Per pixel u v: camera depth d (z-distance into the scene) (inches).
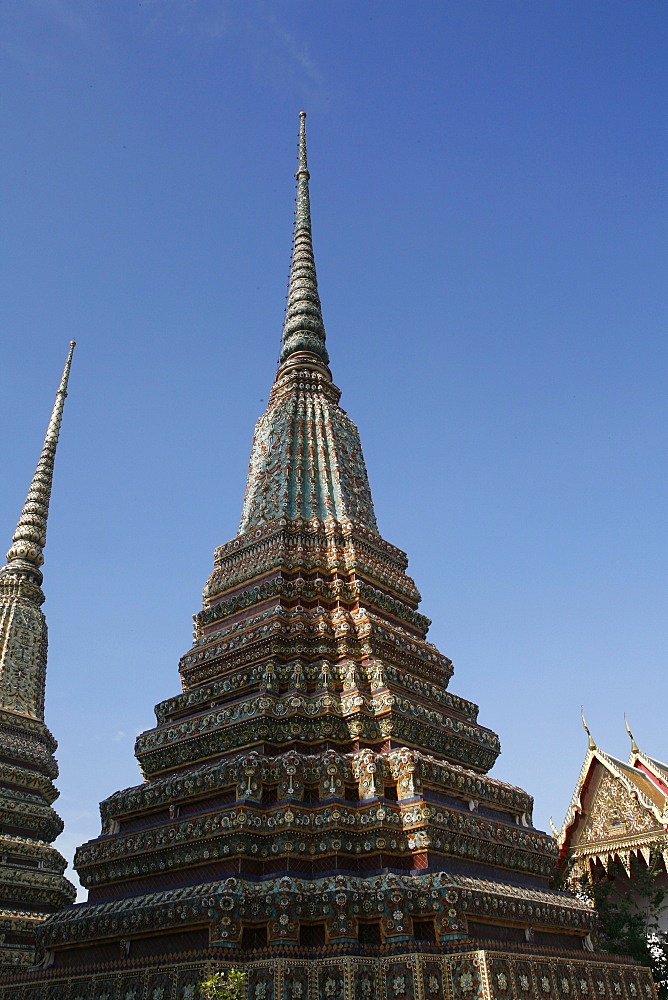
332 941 721.0
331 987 680.4
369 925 745.6
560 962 764.6
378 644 1024.2
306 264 1708.9
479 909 765.9
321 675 953.5
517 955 714.2
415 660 1074.7
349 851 795.4
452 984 682.8
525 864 919.0
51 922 902.4
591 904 997.8
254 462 1381.6
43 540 1865.2
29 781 1480.1
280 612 1034.7
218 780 852.0
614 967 842.8
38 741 1560.0
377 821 801.6
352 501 1266.0
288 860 778.2
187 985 681.6
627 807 1140.5
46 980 817.5
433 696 1034.1
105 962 794.2
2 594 1718.8
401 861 799.1
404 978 677.9
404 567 1266.0
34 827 1441.9
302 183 1884.8
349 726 912.9
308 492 1257.4
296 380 1455.5
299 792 834.8
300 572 1121.4
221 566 1234.0
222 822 803.4
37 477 1957.4
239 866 776.9
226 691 997.2
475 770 1016.9
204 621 1170.6
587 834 1158.3
